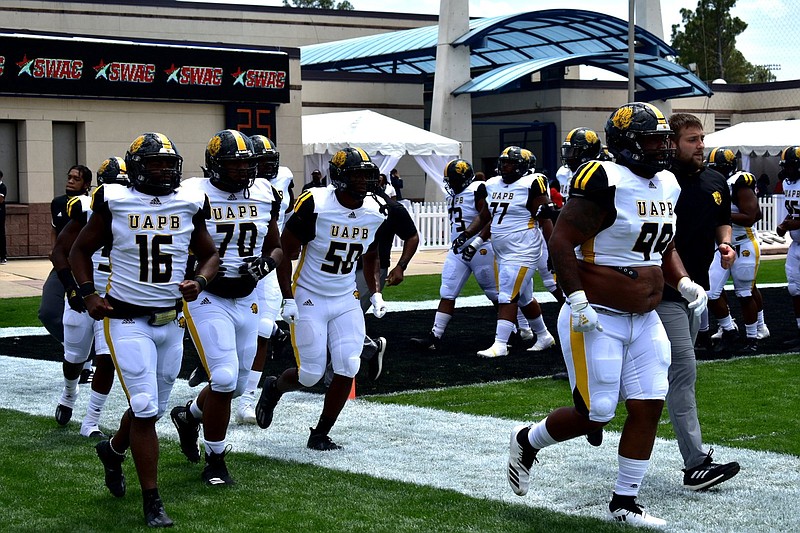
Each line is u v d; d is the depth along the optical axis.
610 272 6.20
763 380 10.60
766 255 28.28
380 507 6.50
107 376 8.48
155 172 6.46
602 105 41.16
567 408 6.38
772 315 15.71
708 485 6.77
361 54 39.69
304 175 30.64
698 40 66.94
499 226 12.23
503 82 35.00
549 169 40.66
